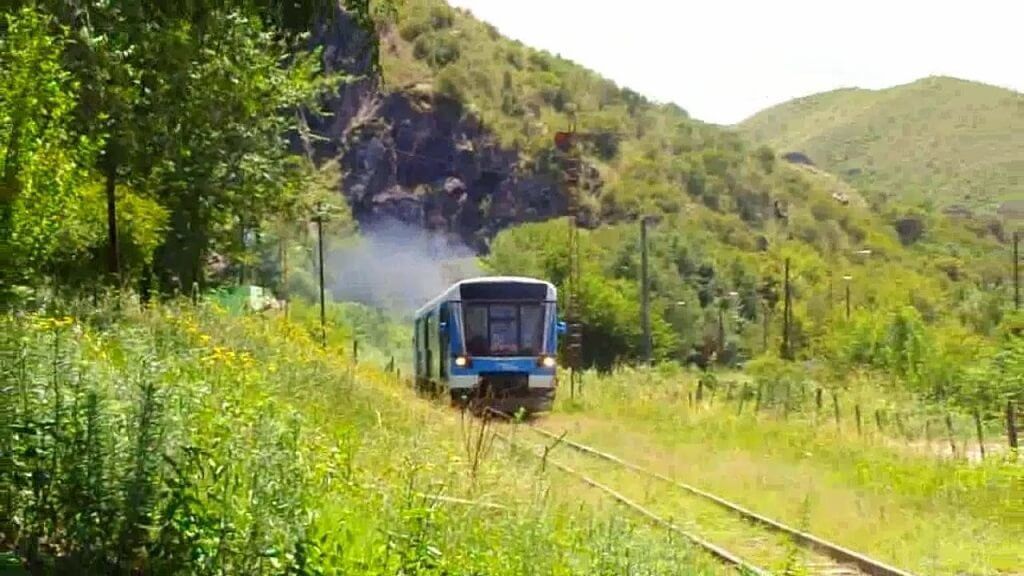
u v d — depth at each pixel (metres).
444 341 29.50
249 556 6.86
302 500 7.43
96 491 7.00
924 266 132.38
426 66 128.75
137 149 17.05
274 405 10.12
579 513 11.64
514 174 121.12
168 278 28.62
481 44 141.12
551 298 29.55
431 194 117.06
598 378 37.53
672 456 22.17
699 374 46.72
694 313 84.88
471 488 10.62
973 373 39.12
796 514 16.11
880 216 155.12
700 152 140.75
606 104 149.00
